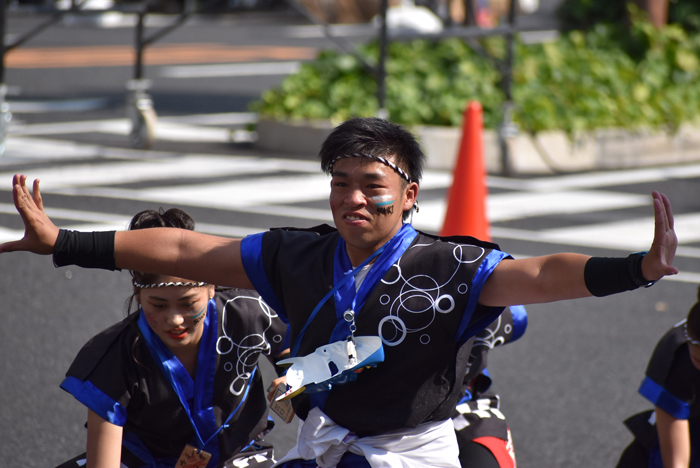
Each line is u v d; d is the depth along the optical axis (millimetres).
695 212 30062
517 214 28875
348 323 7992
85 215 25875
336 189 7945
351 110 36938
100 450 9133
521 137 35750
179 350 9469
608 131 37656
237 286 8508
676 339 10586
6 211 25750
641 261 7129
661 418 10523
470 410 11039
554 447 15281
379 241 8086
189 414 9578
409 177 8000
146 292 8906
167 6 96625
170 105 47000
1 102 32344
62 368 17141
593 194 32188
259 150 37031
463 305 7879
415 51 42188
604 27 48094
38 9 33031
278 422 15906
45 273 21812
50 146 35375
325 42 78500
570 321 20672
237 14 99188
